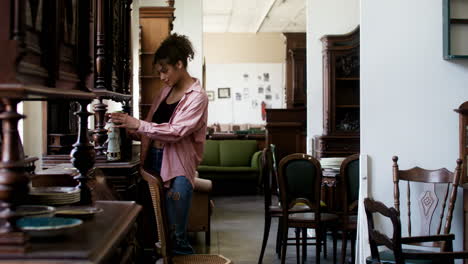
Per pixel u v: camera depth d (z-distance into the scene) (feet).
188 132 10.33
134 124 10.26
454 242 11.61
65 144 12.51
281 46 53.83
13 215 4.15
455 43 11.69
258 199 29.55
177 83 11.00
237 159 33.63
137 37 23.70
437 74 11.81
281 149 28.71
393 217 7.50
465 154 11.14
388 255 10.09
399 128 11.84
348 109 22.97
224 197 30.50
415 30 11.82
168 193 10.34
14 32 4.00
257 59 53.72
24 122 11.99
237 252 17.04
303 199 14.23
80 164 6.98
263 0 40.88
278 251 16.57
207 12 44.91
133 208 6.71
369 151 11.86
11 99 4.17
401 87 11.84
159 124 10.29
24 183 4.18
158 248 8.47
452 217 11.05
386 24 11.87
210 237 19.21
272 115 28.81
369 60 11.87
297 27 51.34
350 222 14.57
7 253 4.08
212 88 53.36
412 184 11.86
